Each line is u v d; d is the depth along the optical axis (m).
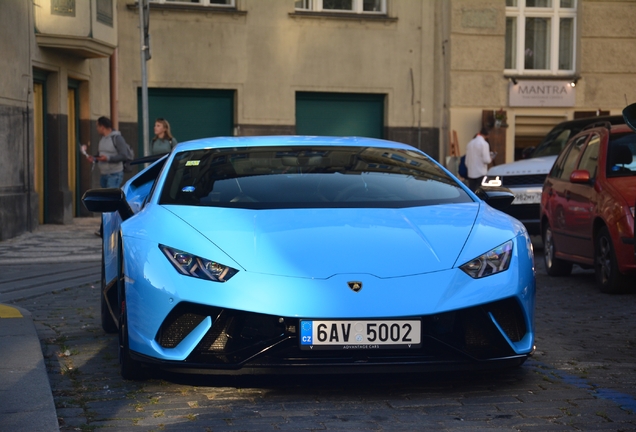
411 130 22.81
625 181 8.56
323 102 22.38
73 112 17.89
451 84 22.77
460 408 4.22
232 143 5.87
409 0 22.56
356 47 22.25
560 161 10.41
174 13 20.97
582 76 23.73
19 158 14.49
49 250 12.11
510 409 4.21
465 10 22.72
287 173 5.36
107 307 6.12
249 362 4.20
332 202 4.99
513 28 23.81
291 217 4.70
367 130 22.75
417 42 22.70
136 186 6.65
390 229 4.58
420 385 4.66
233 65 21.41
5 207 13.68
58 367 5.12
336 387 4.61
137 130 20.81
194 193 5.09
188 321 4.30
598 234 8.73
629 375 4.94
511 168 13.12
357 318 4.13
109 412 4.15
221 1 21.45
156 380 4.75
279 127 21.80
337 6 22.30
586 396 4.45
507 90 23.19
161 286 4.30
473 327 4.32
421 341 4.18
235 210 4.82
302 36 21.86
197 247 4.40
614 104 23.92
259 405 4.27
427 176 5.49
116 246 5.50
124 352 4.68
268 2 21.55
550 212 10.16
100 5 16.50
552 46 23.89
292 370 4.20
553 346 5.82
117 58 20.16
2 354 5.21
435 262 4.35
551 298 8.30
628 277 8.38
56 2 15.62
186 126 21.44
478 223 4.75
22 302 7.75
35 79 15.78
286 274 4.23
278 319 4.17
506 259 4.47
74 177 18.02
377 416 4.09
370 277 4.23
